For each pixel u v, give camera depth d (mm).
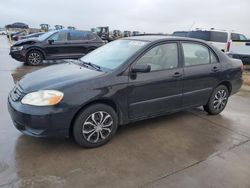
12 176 2914
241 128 4578
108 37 27906
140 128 4348
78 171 3061
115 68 3760
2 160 3215
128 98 3801
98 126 3598
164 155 3510
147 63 4000
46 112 3193
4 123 4312
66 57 11516
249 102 6383
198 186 2877
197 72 4555
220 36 13523
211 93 4961
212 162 3381
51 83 3441
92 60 4445
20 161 3209
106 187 2805
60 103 3250
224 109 5652
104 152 3521
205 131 4363
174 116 5000
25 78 3902
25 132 3367
